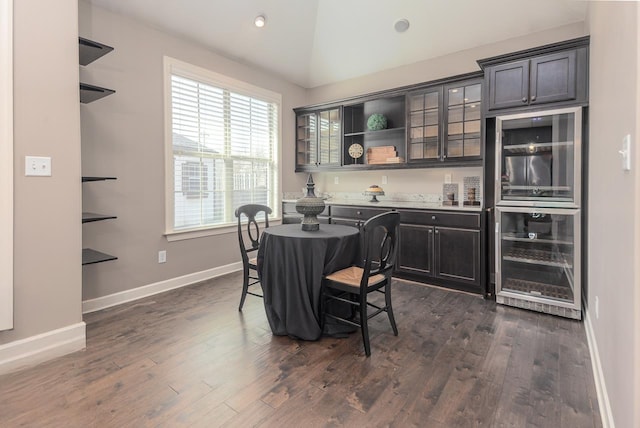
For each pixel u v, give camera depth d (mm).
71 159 2215
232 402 1708
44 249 2113
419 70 4199
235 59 4074
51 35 2096
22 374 1952
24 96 2006
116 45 3004
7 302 1975
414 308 2986
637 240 1068
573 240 2715
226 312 2889
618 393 1331
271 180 4711
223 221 4055
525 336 2438
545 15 3250
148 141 3277
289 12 3834
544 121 2865
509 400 1718
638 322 1061
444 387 1831
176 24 3338
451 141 3684
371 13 3811
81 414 1620
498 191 3051
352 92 4805
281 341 2363
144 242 3285
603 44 1865
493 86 3055
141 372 1977
